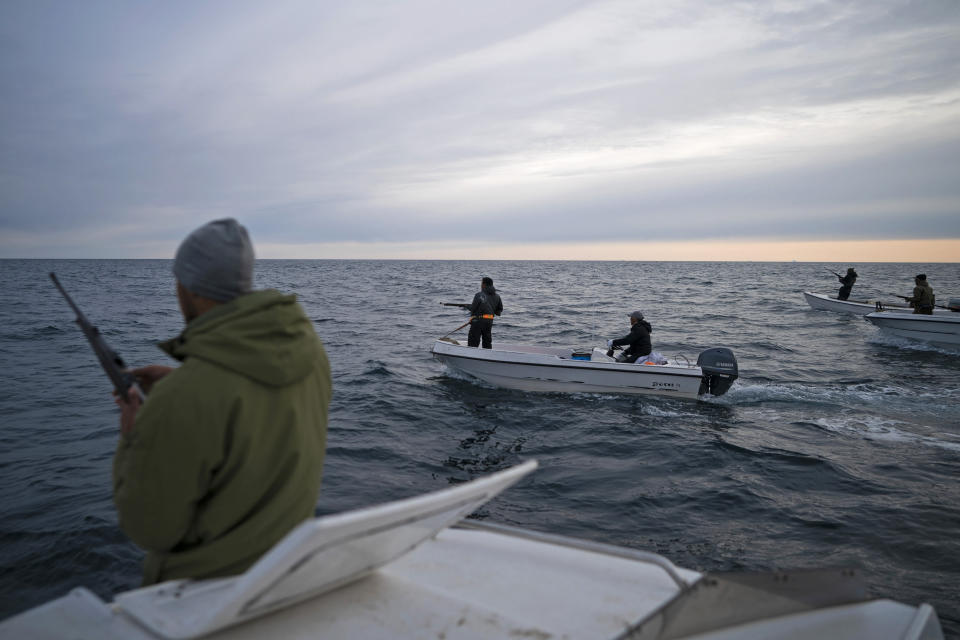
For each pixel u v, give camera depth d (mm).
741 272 98125
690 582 1357
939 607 3707
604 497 5547
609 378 9742
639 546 4582
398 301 32188
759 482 5926
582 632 1158
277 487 1107
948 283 54219
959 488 5719
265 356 1060
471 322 11055
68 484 5441
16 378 10414
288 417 1104
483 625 1146
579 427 7984
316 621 1114
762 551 4504
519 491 5695
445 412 8594
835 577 1256
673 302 30984
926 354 14227
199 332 1079
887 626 1221
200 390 1014
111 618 1050
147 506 1025
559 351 11102
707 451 6898
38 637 1001
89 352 13312
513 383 10148
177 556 1112
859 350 14844
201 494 1054
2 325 18219
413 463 6422
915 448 7031
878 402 9422
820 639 1163
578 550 1562
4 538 4387
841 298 22859
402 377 10961
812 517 5078
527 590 1332
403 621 1136
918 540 4621
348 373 11266
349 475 5984
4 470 5836
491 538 1647
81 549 4211
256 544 1096
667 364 9961
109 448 6539
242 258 1158
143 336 16281
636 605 1283
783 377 11484
